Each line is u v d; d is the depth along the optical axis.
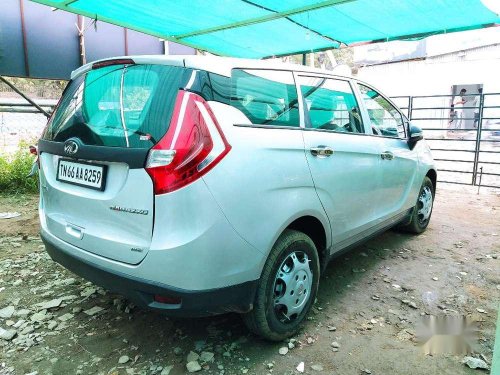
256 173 2.11
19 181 6.52
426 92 15.77
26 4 7.27
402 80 16.12
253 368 2.24
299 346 2.46
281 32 6.40
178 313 1.97
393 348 2.46
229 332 2.60
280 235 2.36
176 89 2.01
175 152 1.87
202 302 1.97
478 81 14.91
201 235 1.90
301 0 4.82
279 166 2.25
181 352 2.38
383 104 3.80
